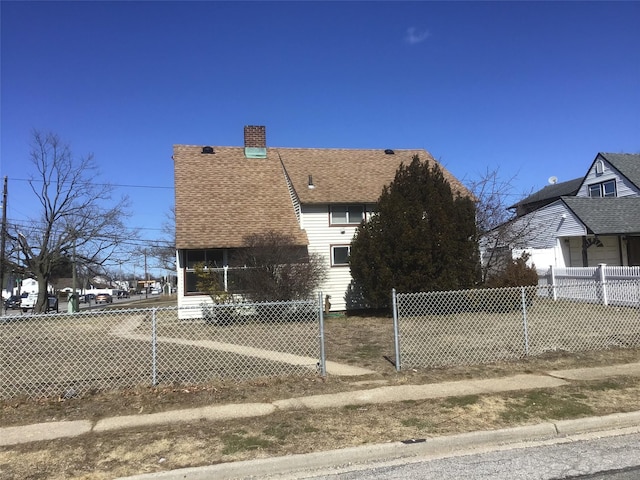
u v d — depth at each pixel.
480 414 5.94
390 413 6.05
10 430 5.71
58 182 34.56
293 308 16.02
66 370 8.67
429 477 4.48
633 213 21.83
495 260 19.58
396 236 15.47
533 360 8.65
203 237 17.98
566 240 22.94
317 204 19.50
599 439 5.37
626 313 13.92
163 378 7.91
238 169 22.30
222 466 4.61
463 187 22.22
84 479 4.41
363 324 14.54
